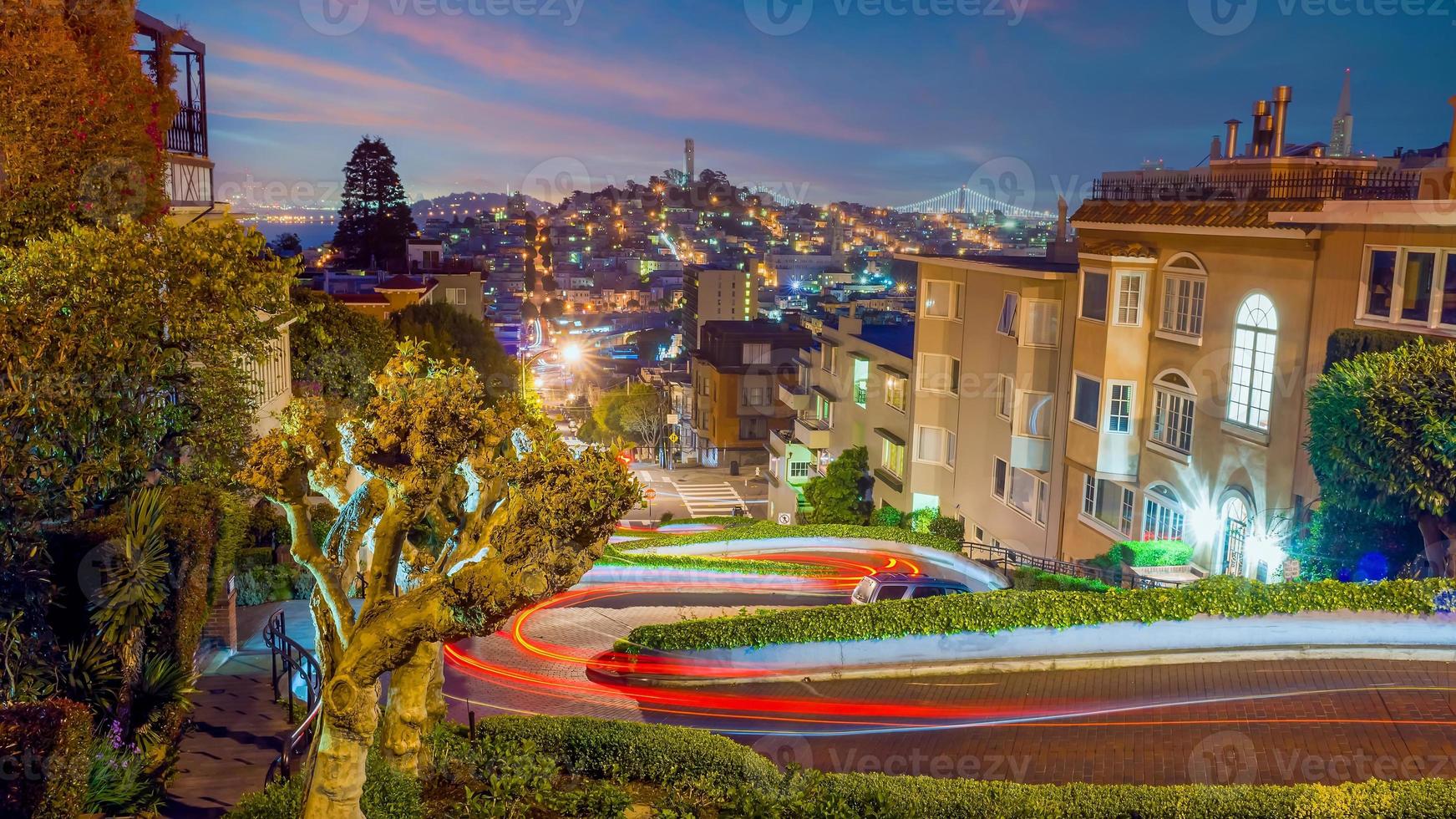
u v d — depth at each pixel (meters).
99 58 15.49
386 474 7.70
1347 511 21.14
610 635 23.39
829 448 54.69
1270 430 24.14
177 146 24.89
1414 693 16.20
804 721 16.58
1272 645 18.62
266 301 15.16
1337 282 22.19
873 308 64.19
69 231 14.30
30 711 9.35
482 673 19.84
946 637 19.22
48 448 11.95
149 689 12.39
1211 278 26.16
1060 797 11.69
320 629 8.05
